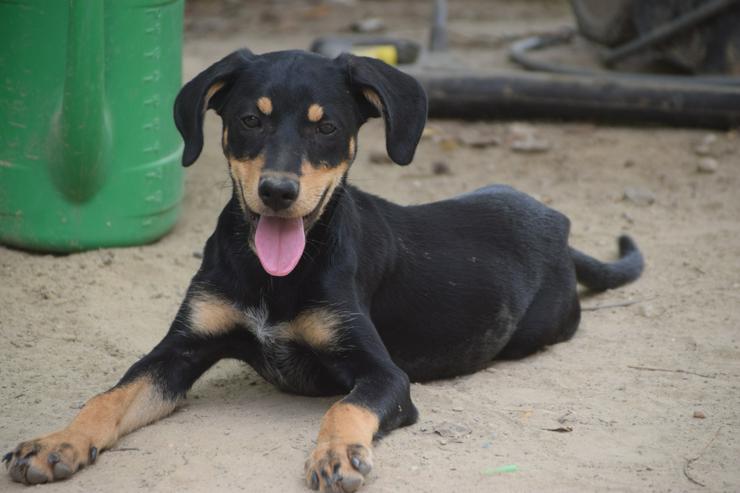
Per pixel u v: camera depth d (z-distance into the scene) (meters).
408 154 7.79
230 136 7.68
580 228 12.46
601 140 15.19
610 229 12.45
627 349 9.29
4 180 10.77
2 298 9.95
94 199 10.84
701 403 8.12
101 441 7.02
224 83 7.78
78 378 8.53
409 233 8.79
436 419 7.67
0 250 11.05
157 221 11.34
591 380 8.57
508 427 7.57
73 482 6.69
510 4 24.42
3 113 10.55
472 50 19.77
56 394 8.20
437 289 8.62
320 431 6.91
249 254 7.86
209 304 7.94
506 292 8.96
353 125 7.80
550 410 7.92
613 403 8.09
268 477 6.73
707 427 7.67
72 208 10.81
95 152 10.37
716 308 10.20
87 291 10.22
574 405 8.03
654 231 12.34
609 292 10.73
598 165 14.34
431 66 16.30
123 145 10.83
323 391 8.23
